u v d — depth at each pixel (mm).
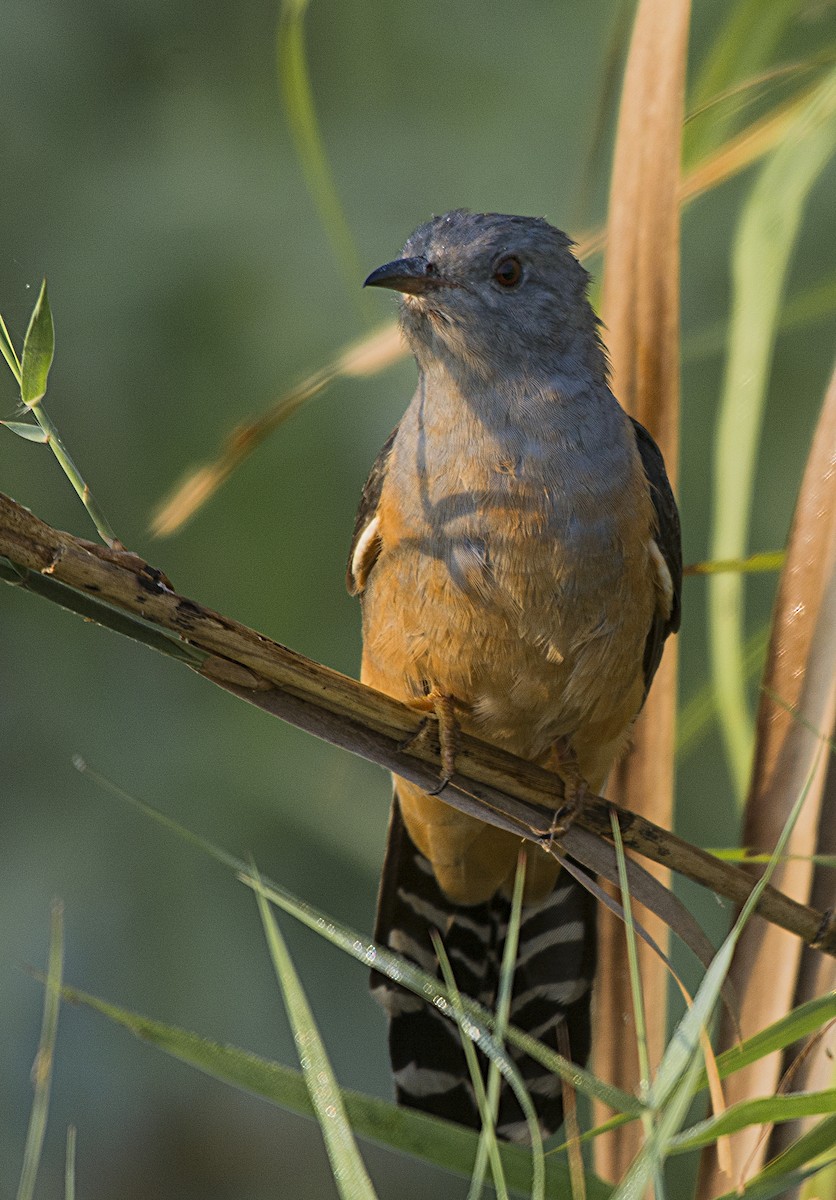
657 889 6289
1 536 5562
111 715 12797
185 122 13867
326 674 6352
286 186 13531
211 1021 12125
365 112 14352
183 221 13297
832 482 6395
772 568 6836
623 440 8000
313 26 14570
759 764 6445
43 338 5434
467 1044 5059
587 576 7668
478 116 14203
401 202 13711
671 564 8352
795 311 8266
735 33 7637
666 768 7266
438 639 7836
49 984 4941
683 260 13336
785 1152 5219
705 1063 5289
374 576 8219
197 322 13125
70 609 5703
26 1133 11992
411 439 8008
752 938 6211
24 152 13312
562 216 13766
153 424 13047
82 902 12219
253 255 13234
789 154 6816
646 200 7051
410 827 8680
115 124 13805
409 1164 13719
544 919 8758
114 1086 12156
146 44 14062
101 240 13273
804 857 5695
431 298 7910
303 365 12922
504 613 7668
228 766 12672
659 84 6996
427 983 5043
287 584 12875
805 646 6383
